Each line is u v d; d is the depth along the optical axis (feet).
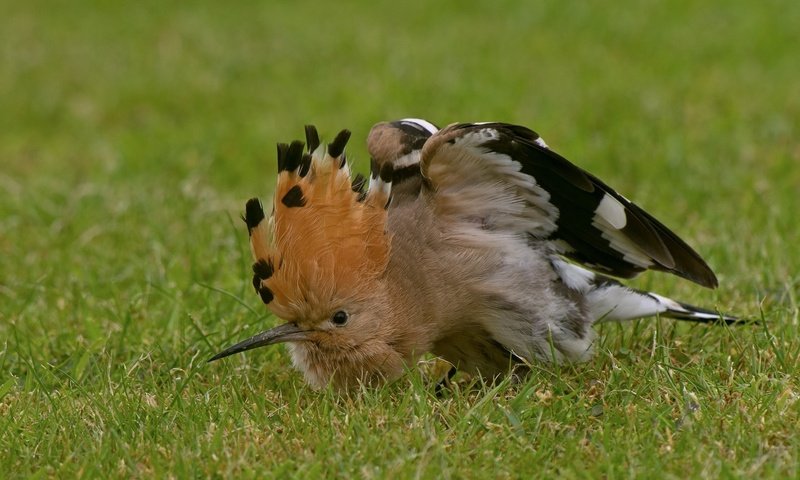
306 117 65.00
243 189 53.93
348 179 28.78
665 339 33.30
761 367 30.71
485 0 90.94
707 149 54.29
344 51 79.71
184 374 32.81
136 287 40.06
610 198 30.12
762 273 38.14
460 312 30.42
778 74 67.36
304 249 28.60
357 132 61.36
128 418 28.96
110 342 35.29
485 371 32.17
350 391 29.84
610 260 32.07
